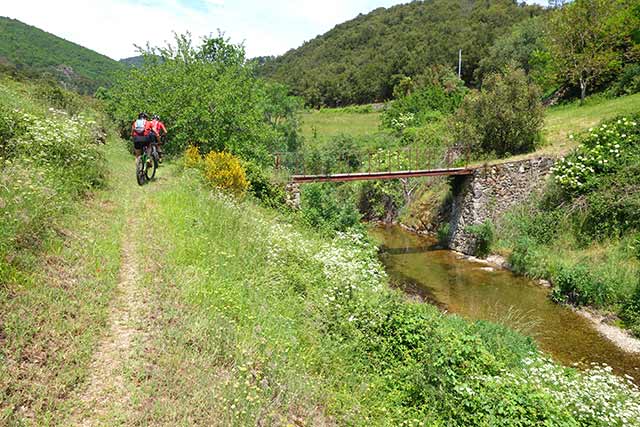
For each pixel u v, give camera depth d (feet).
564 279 44.27
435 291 47.16
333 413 14.67
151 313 15.43
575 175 56.85
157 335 14.07
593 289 41.86
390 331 21.77
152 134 37.52
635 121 58.13
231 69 70.44
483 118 74.79
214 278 19.85
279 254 27.66
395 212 86.94
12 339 11.60
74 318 13.74
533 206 60.75
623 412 19.24
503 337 27.91
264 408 12.18
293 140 107.86
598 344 34.99
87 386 11.29
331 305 22.44
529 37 139.33
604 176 53.88
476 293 46.70
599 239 49.70
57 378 10.94
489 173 64.69
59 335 12.59
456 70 203.21
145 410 10.73
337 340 19.75
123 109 73.15
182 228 25.31
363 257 36.52
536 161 62.80
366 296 24.73
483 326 29.37
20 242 16.40
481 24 237.66
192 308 16.44
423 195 82.38
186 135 61.00
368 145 104.47
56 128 31.63
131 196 32.07
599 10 79.97
